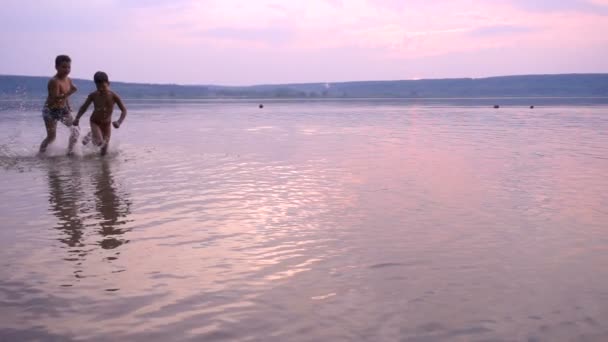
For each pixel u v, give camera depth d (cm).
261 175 610
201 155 810
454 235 352
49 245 330
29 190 512
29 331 216
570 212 417
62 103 838
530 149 872
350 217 403
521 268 288
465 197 476
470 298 248
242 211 424
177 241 340
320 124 1565
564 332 214
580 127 1400
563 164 691
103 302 244
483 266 291
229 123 1616
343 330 216
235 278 275
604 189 513
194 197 480
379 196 483
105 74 821
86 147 870
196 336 212
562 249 321
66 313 233
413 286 262
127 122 1667
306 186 536
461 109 2820
